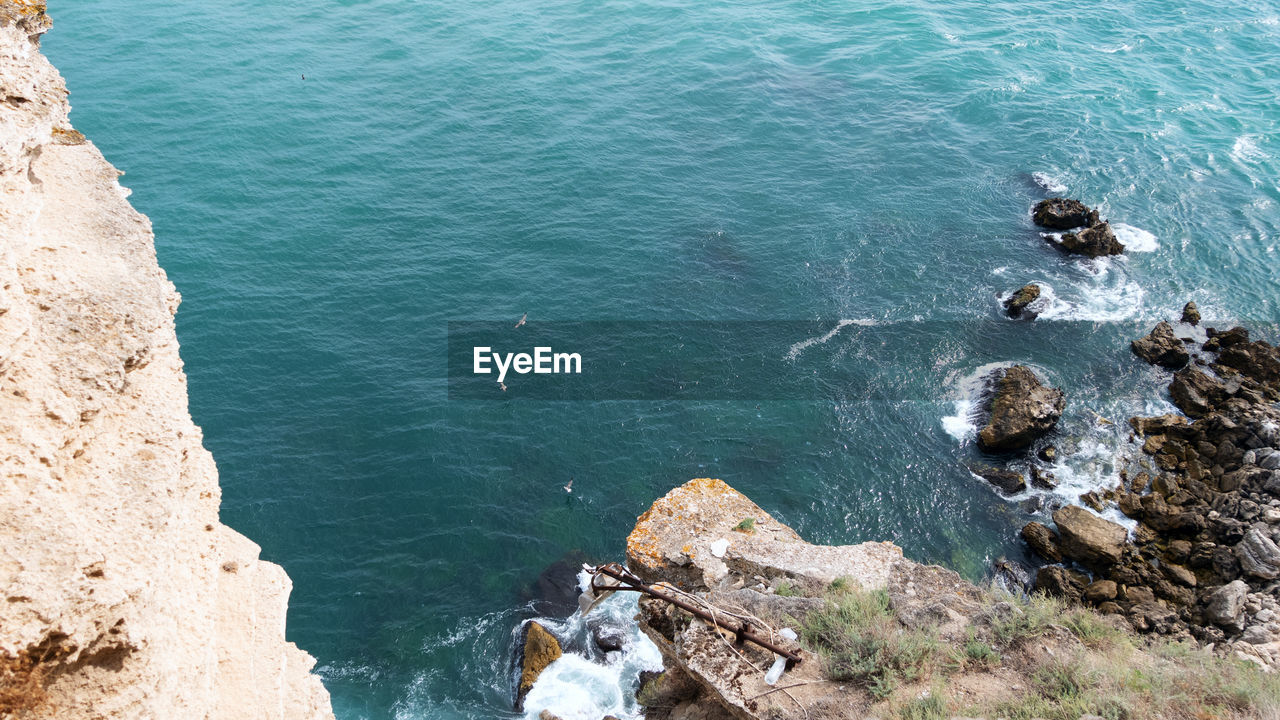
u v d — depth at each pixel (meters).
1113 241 44.31
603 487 33.12
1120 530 29.95
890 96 59.19
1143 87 59.94
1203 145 53.12
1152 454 33.84
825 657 11.90
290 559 29.81
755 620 12.53
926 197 49.09
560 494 32.75
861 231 46.22
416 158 49.84
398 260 42.38
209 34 61.41
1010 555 31.11
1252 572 28.06
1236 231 45.94
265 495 31.53
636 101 57.31
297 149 49.59
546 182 48.62
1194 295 41.94
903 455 34.75
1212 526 29.97
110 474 8.84
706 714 13.35
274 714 10.92
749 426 35.72
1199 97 58.59
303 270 41.19
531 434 34.66
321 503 31.58
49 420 8.42
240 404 34.59
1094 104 57.91
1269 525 29.41
